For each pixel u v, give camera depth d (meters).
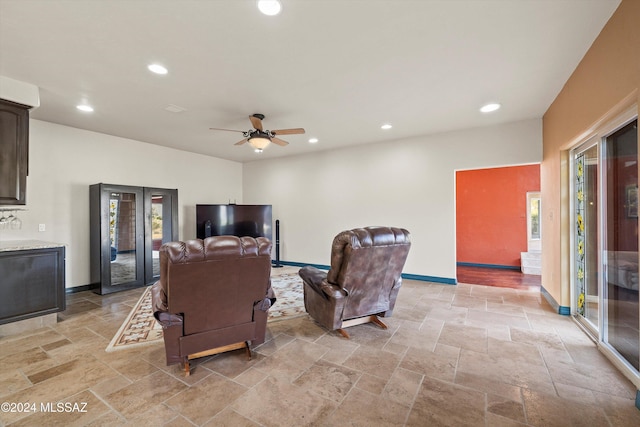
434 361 2.38
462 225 6.91
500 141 4.43
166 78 2.86
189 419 1.73
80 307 3.77
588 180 3.00
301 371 2.24
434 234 5.00
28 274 3.08
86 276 4.55
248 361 2.40
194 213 6.27
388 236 2.76
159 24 2.03
